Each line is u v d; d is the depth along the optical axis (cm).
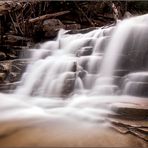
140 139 455
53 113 601
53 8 1516
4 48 1029
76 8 1516
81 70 852
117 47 916
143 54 877
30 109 636
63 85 795
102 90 791
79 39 1066
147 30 862
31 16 1378
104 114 569
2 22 1177
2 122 522
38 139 422
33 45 1131
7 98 741
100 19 1562
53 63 904
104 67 901
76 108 629
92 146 406
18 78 866
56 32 1224
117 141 437
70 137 435
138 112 552
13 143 404
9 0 1295
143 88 753
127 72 856
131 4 1770
